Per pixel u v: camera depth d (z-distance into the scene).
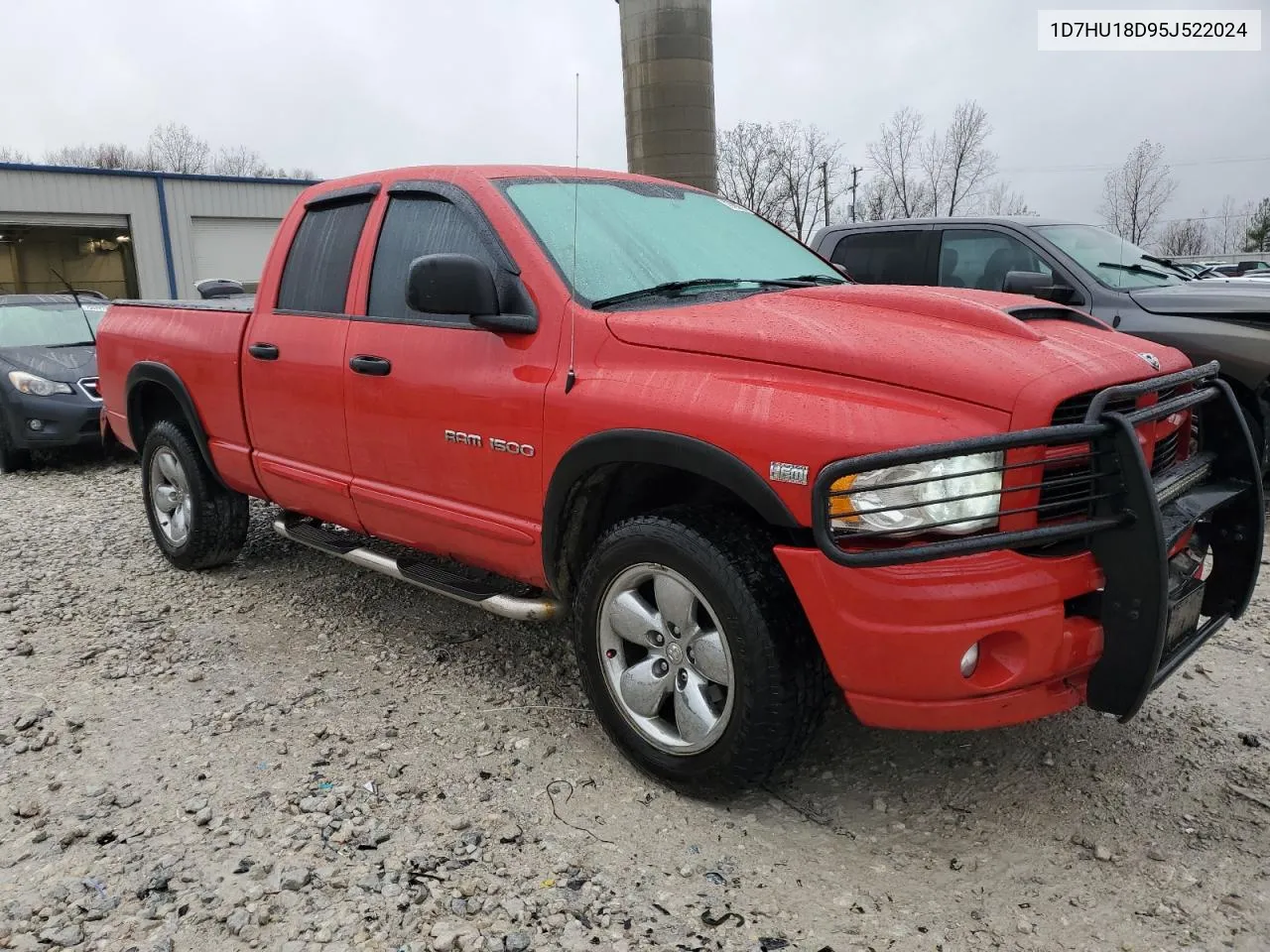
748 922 2.42
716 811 2.90
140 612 4.68
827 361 2.61
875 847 2.75
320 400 4.01
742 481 2.60
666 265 3.52
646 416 2.80
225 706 3.65
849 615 2.49
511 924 2.40
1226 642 4.12
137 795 3.01
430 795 3.00
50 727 3.48
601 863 2.66
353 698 3.70
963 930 2.39
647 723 3.02
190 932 2.39
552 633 4.33
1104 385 2.56
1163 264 6.96
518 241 3.33
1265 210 53.91
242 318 4.52
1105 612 2.53
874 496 2.45
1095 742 3.29
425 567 3.88
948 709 2.49
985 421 2.42
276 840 2.76
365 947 2.33
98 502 7.41
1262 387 5.80
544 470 3.14
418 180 3.81
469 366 3.38
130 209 25.69
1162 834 2.78
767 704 2.65
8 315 9.80
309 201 4.37
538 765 3.18
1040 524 2.51
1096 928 2.39
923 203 42.16
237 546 5.19
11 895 2.54
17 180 24.14
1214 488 2.99
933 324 2.87
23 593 5.01
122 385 5.39
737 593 2.65
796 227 43.28
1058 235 6.66
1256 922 2.40
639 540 2.88
